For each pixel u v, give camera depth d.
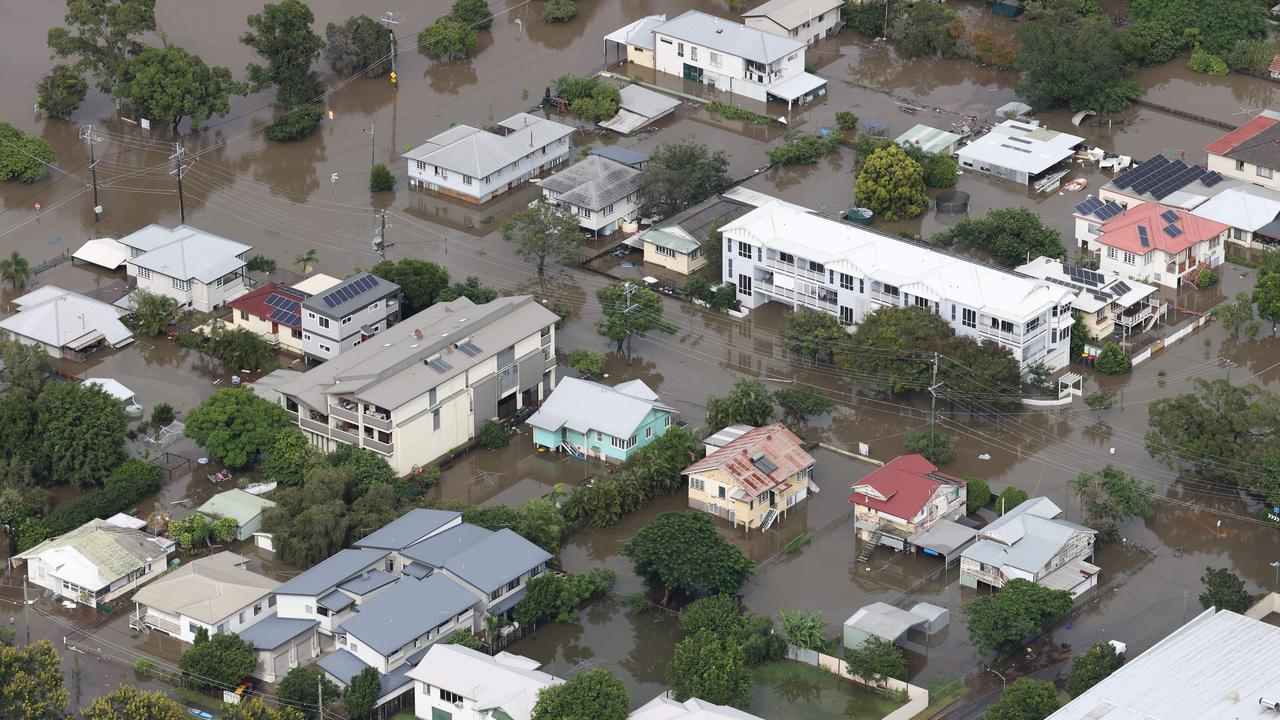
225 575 176.88
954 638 174.62
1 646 161.38
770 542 189.88
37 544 187.88
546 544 185.12
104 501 192.62
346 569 176.75
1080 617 177.38
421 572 176.88
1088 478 189.50
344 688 165.25
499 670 162.50
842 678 168.62
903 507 186.25
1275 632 162.00
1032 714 156.12
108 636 176.38
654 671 171.50
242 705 157.25
